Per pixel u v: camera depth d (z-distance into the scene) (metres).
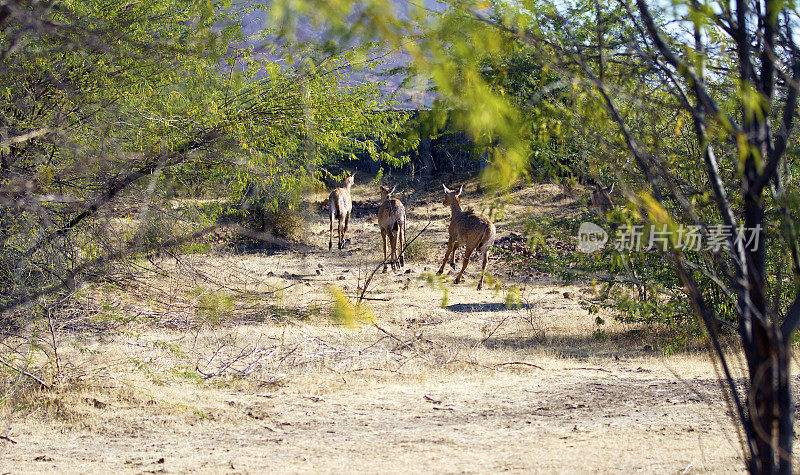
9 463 10.85
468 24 3.61
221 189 19.20
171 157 14.06
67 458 11.20
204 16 8.27
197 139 16.38
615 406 14.80
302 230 42.59
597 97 5.13
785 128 5.02
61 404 13.62
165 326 20.53
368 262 42.38
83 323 18.28
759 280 5.30
